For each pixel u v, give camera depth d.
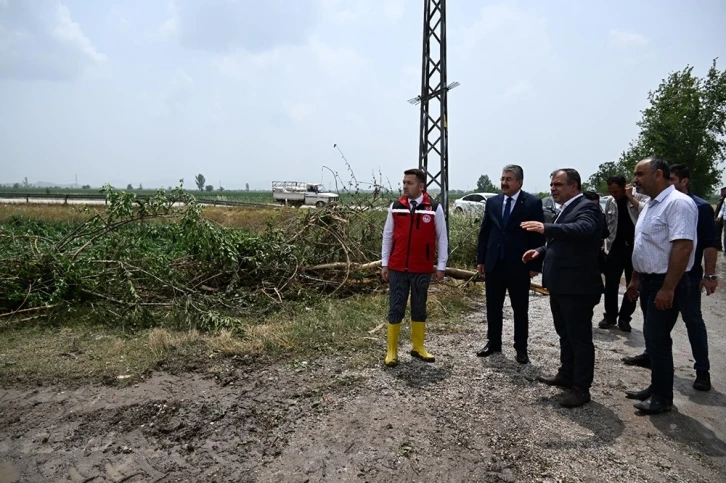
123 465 2.62
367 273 6.91
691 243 3.06
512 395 3.62
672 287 3.10
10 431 2.96
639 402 3.52
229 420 3.13
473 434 3.01
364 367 4.12
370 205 7.91
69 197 27.39
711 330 5.65
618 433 3.07
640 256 3.36
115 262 5.79
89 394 3.48
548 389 3.75
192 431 2.98
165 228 7.12
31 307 5.23
